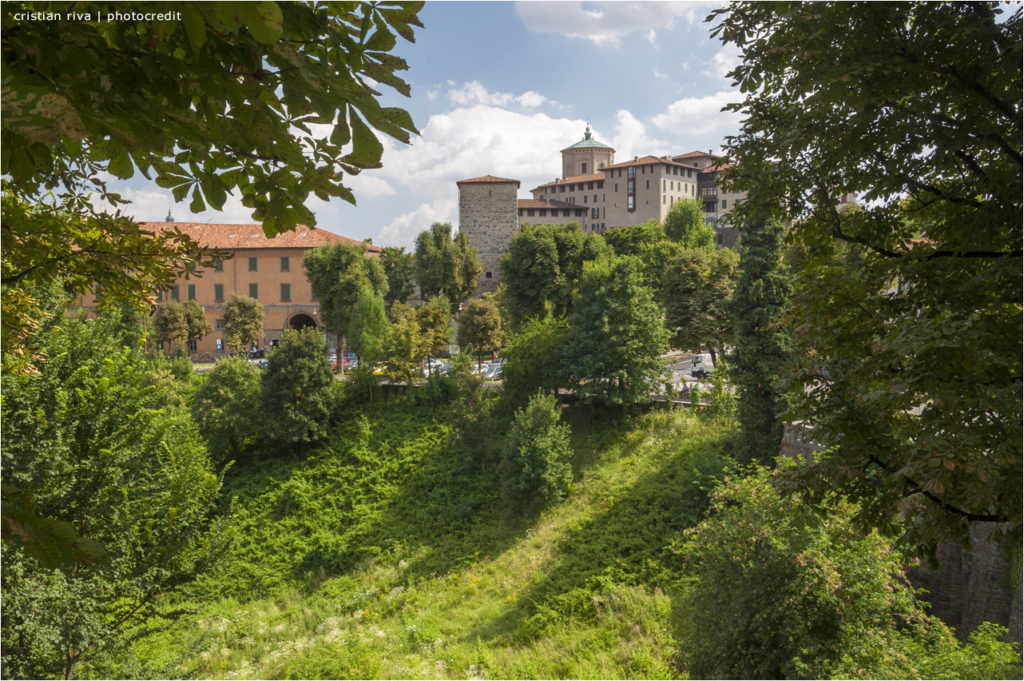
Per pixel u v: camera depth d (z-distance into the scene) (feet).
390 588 99.86
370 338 166.40
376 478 130.82
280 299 247.29
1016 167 22.84
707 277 150.92
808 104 24.67
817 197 27.68
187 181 9.22
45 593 32.14
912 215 28.12
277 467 138.21
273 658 79.25
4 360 28.25
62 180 16.26
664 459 112.68
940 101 23.54
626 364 129.39
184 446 68.28
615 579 85.20
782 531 46.98
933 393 20.24
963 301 22.08
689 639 52.80
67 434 37.06
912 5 22.94
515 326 184.65
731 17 27.07
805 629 43.65
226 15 6.83
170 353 209.05
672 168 382.42
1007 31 21.20
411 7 9.04
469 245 284.82
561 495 111.04
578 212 385.91
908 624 46.73
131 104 7.78
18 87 6.41
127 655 41.52
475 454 127.85
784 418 25.48
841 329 25.73
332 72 8.69
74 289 21.68
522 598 86.43
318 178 9.32
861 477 22.82
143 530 41.14
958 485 20.48
